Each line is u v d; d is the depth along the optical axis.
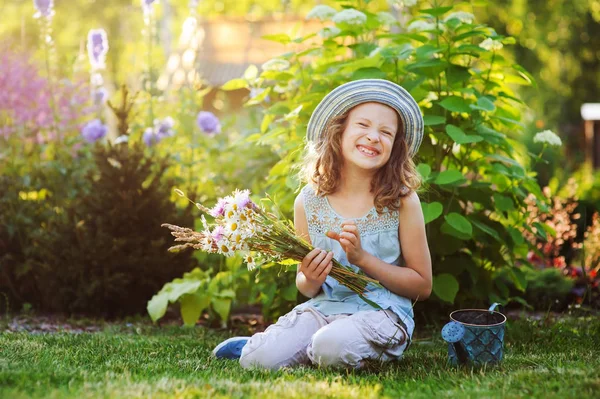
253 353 2.93
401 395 2.41
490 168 4.21
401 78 4.08
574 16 16.47
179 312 4.81
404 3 4.26
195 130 5.77
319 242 3.08
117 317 4.62
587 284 4.91
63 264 4.61
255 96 4.68
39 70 6.32
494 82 4.07
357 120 2.98
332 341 2.79
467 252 4.29
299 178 3.33
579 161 13.89
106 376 2.57
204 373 2.74
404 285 2.96
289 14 15.70
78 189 5.13
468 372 2.76
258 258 2.92
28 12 16.14
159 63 7.50
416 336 3.94
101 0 17.52
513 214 4.34
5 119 5.80
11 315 4.65
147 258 4.50
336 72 4.10
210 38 15.51
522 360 2.98
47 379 2.47
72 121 5.86
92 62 5.98
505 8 15.88
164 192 4.66
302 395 2.33
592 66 17.09
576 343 3.45
